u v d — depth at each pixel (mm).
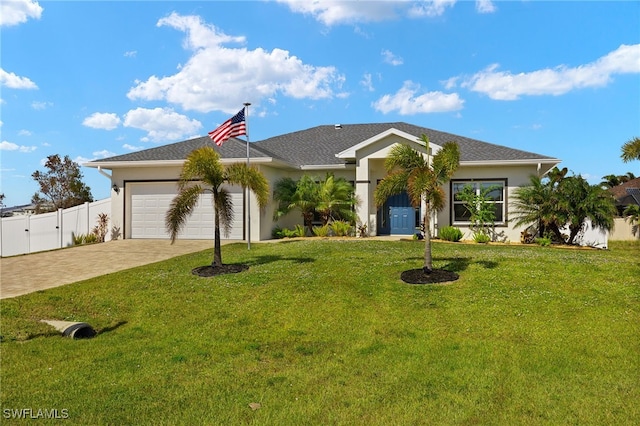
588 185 16531
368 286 9188
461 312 7602
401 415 4129
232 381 5004
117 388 4758
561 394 4582
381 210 20469
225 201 11078
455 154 9477
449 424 3949
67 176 32375
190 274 10680
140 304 8477
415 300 8281
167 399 4477
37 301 8516
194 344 6438
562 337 6402
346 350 6133
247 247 15391
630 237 26344
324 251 13445
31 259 13992
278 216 19234
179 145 20281
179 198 10742
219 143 15562
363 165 18938
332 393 4648
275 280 9727
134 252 15109
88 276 11156
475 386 4809
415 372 5254
